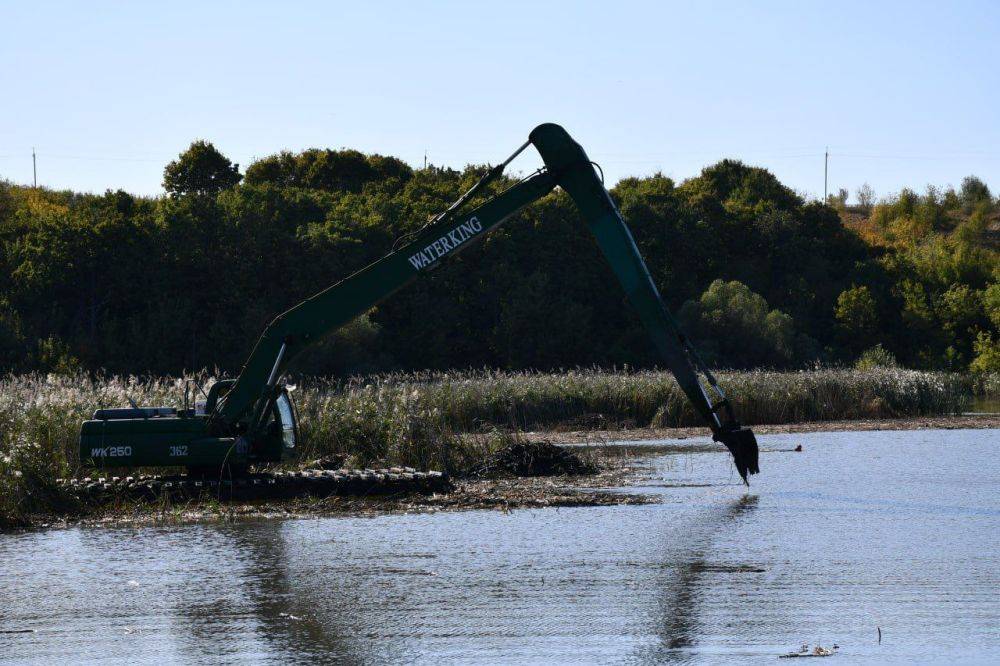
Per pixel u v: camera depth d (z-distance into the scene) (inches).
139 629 583.2
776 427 1919.3
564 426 1905.8
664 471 1275.8
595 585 669.9
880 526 874.1
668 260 4783.5
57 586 685.9
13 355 3041.3
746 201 5748.0
